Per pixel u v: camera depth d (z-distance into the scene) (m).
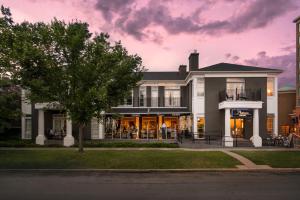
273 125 31.64
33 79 18.45
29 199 10.12
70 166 17.28
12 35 19.28
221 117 31.47
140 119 35.88
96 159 18.52
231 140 27.16
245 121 31.11
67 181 13.65
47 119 32.94
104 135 33.75
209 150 22.45
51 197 10.39
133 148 24.00
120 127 35.47
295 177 14.73
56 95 19.34
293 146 26.31
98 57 19.31
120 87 20.08
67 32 19.14
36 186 12.41
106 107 19.75
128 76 19.86
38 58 18.22
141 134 34.28
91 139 32.56
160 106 36.25
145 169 16.66
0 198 10.26
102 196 10.52
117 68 19.50
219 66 33.16
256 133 27.61
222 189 11.71
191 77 32.75
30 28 19.52
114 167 17.05
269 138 28.97
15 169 16.75
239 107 27.84
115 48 19.94
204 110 31.69
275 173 16.02
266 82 31.59
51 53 19.42
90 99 18.36
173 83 36.47
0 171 16.61
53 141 29.81
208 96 31.73
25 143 25.73
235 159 18.59
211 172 16.31
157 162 17.80
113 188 11.97
